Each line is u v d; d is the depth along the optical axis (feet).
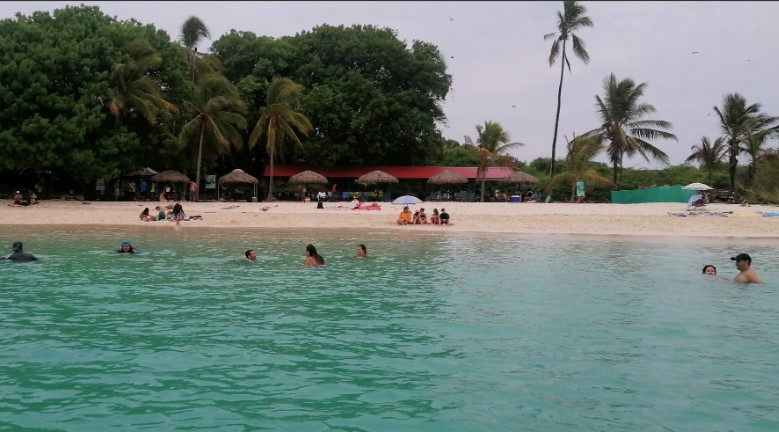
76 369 24.30
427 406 20.79
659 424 19.36
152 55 137.80
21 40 128.36
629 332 31.09
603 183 163.63
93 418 19.47
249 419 19.52
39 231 88.74
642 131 172.04
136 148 138.31
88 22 138.92
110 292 41.37
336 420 19.53
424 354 26.91
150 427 18.80
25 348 27.14
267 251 66.59
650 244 76.07
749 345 28.63
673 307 37.63
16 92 122.21
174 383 22.81
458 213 115.14
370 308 36.83
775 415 20.11
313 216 110.73
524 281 47.37
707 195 148.77
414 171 184.85
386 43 184.65
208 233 88.53
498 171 180.04
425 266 55.83
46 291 41.47
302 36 196.85
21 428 18.63
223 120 151.02
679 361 26.05
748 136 164.96
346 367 24.99
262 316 34.30
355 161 184.03
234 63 185.06
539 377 23.86
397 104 177.99
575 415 20.06
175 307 36.55
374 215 112.27
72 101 125.29
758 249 70.74
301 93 179.73
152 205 126.93
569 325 32.55
